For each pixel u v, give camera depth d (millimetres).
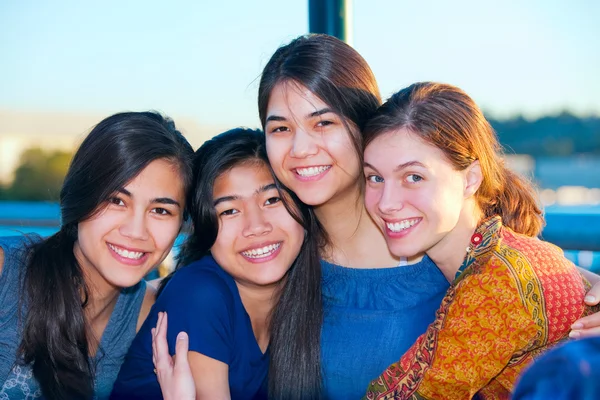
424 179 1987
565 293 1903
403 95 2070
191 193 2244
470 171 2070
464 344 1845
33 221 3787
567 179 16656
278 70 2135
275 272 2213
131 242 2119
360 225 2332
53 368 2193
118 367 2438
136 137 2113
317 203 2146
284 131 2143
